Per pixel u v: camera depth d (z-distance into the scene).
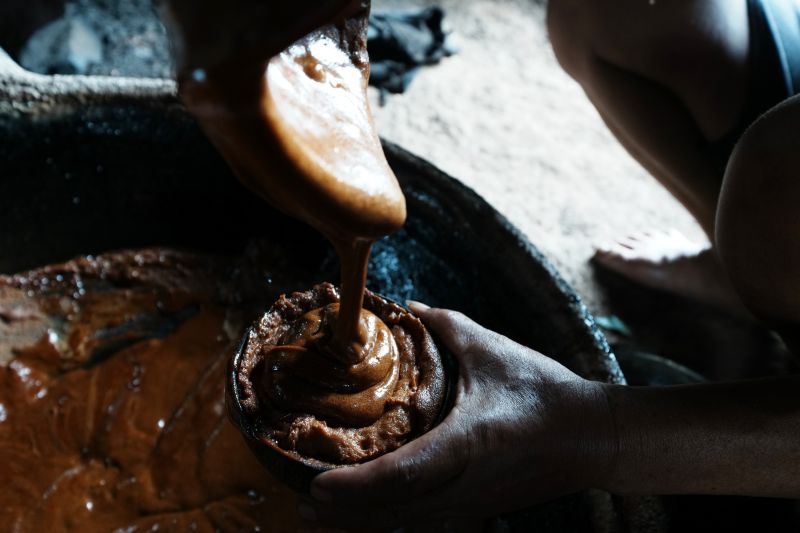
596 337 0.63
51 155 0.74
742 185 0.60
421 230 0.72
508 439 0.55
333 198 0.46
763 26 0.73
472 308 0.70
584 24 0.80
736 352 0.90
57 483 0.67
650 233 0.98
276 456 0.52
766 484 0.57
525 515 0.63
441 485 0.54
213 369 0.74
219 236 0.82
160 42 1.19
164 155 0.76
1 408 0.71
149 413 0.71
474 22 1.34
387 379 0.55
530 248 0.67
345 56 0.51
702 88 0.76
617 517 0.57
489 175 1.09
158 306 0.79
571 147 1.16
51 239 0.79
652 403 0.57
